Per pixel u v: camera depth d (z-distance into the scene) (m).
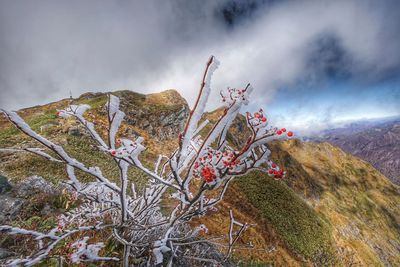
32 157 11.71
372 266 40.06
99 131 21.84
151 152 26.12
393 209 111.25
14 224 4.85
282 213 30.66
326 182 109.81
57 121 21.17
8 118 2.01
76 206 5.96
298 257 24.78
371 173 134.75
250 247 4.24
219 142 2.52
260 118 2.12
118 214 4.00
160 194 3.70
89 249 2.72
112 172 13.20
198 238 4.78
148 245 3.44
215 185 2.40
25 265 2.47
